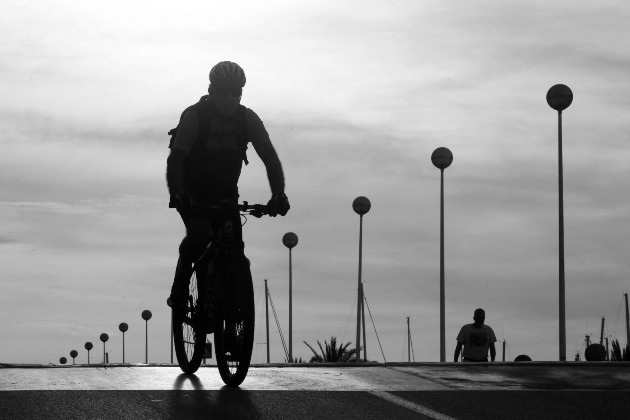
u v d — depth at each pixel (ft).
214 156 28.35
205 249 28.14
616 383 27.99
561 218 82.74
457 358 64.59
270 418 22.41
